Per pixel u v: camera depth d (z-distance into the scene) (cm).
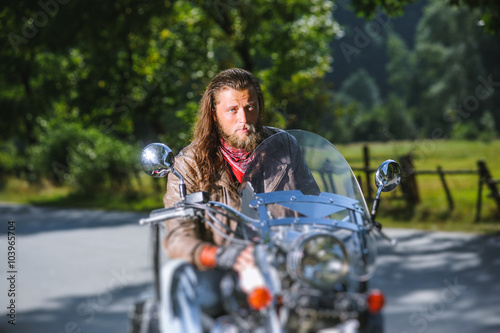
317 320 260
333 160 325
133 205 1925
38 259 1030
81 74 2136
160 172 315
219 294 282
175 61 1981
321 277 253
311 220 295
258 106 349
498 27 1322
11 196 2630
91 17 1816
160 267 306
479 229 1147
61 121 2742
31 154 2823
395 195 1433
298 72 1884
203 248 280
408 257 912
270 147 320
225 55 1945
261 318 269
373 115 7444
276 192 309
